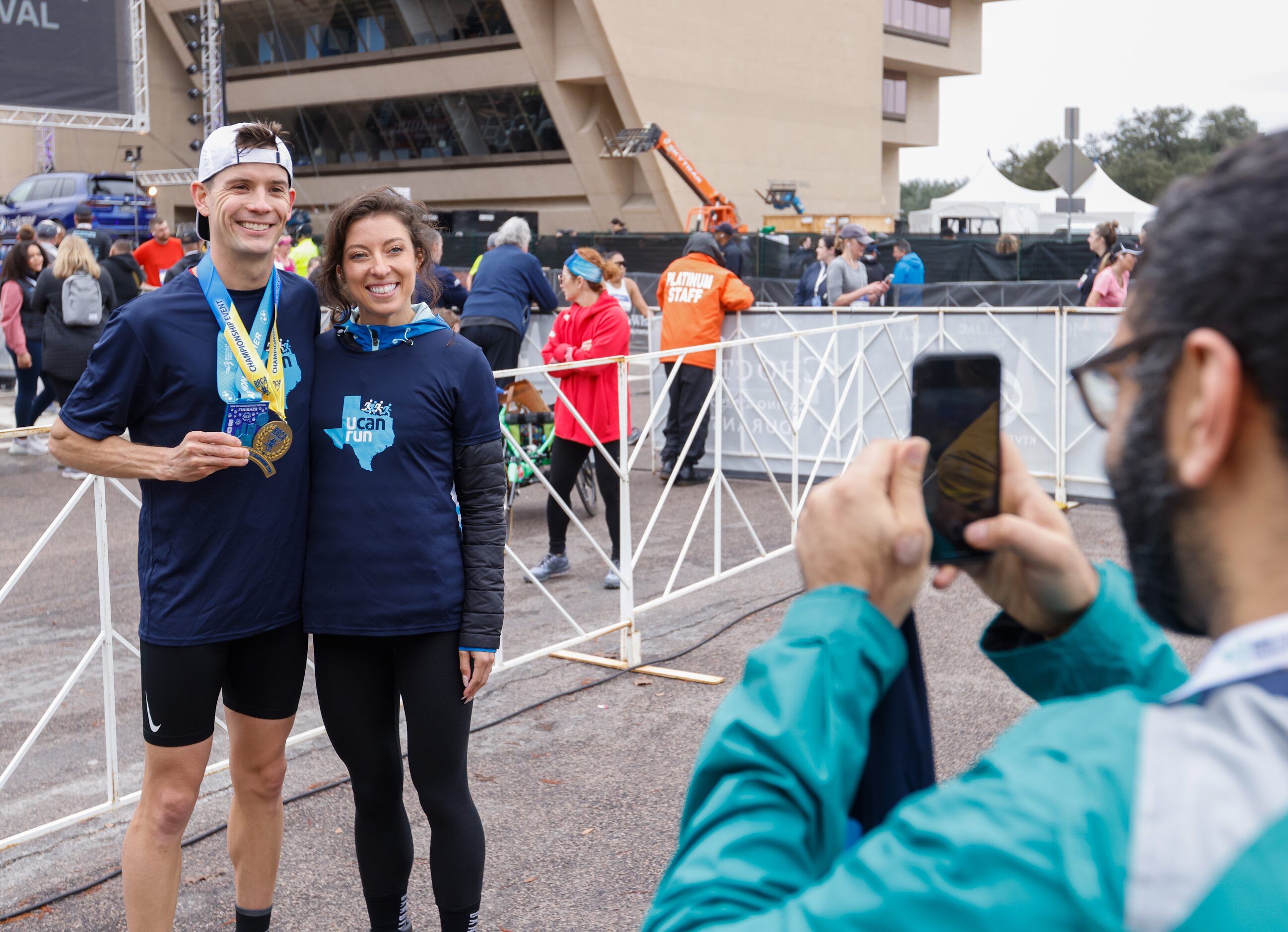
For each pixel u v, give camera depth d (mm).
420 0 37688
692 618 5645
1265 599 562
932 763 830
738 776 695
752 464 8875
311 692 4734
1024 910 518
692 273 8609
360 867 2758
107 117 19375
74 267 8859
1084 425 7617
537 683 4781
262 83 42438
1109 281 9375
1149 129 80125
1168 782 527
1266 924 484
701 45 37188
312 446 2592
